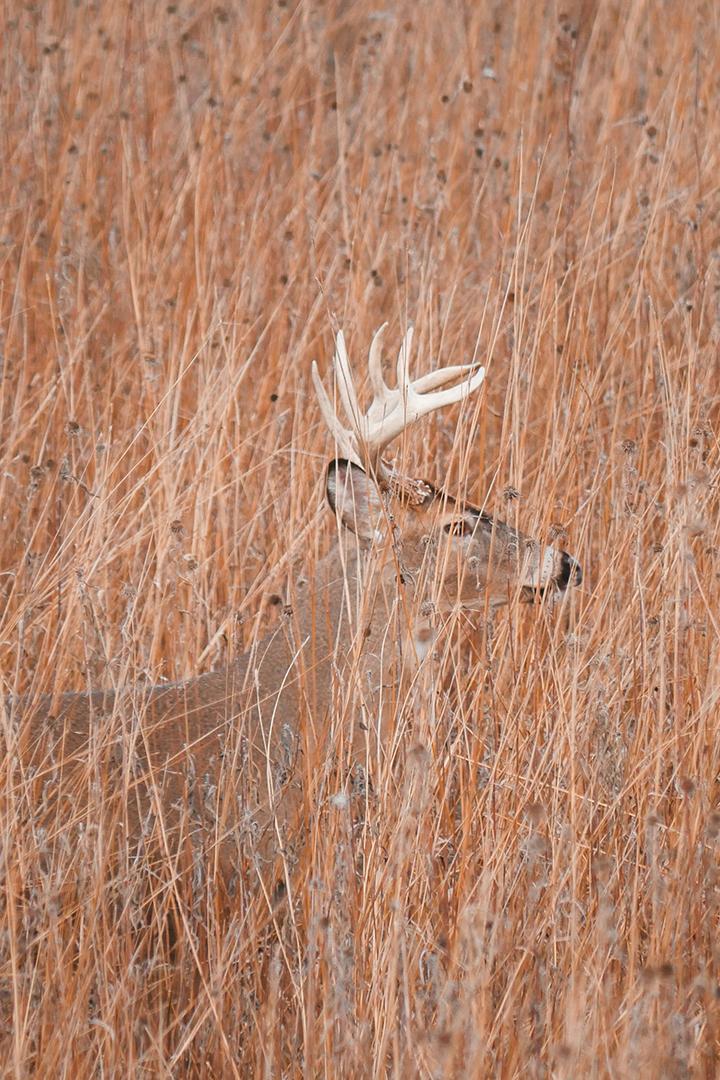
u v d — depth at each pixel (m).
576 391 16.69
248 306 19.53
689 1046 9.70
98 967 10.54
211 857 11.86
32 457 17.53
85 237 21.59
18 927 11.24
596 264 19.17
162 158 23.88
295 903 11.66
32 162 23.22
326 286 19.11
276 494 16.97
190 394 19.00
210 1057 10.80
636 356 18.22
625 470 14.48
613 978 10.38
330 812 11.23
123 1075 10.34
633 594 13.51
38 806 11.99
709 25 25.30
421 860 11.12
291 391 18.44
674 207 20.67
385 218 21.12
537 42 25.03
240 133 24.31
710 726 12.66
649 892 11.33
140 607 15.27
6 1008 10.73
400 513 13.90
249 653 13.58
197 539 15.87
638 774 12.13
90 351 19.98
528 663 13.67
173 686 13.38
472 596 14.16
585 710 12.53
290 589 14.79
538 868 11.52
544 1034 10.14
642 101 25.17
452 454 13.58
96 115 23.94
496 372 18.47
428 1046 9.50
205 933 11.66
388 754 11.64
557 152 23.48
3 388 18.17
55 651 13.17
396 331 19.50
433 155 21.86
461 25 27.25
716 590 13.46
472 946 9.83
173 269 20.41
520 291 15.05
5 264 21.17
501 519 15.46
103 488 14.27
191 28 29.25
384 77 26.39
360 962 10.74
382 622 13.67
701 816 11.45
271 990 10.40
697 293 18.42
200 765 12.78
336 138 25.47
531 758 12.25
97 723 12.21
